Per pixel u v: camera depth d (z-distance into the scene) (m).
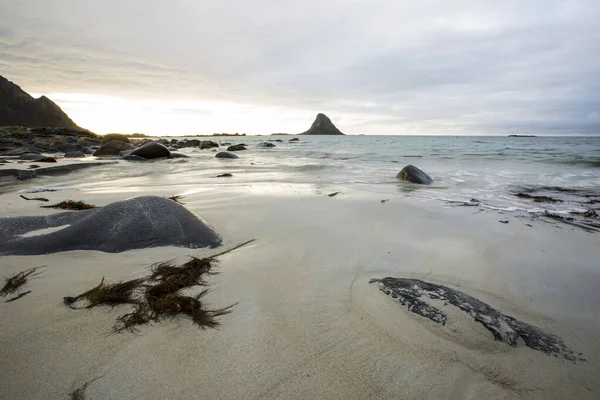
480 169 13.77
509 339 2.26
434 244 4.20
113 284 2.82
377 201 6.48
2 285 2.86
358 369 1.97
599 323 2.64
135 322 2.32
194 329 2.27
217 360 1.98
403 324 2.39
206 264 3.29
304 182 9.67
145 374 1.85
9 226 3.95
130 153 19.62
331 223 4.89
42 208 5.76
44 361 1.93
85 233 3.74
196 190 7.79
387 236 4.42
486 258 3.81
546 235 4.68
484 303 2.76
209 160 18.70
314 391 1.79
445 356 2.11
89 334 2.19
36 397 1.69
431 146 36.72
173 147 36.44
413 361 2.05
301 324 2.38
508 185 9.50
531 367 2.06
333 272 3.29
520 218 5.61
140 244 3.71
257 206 5.89
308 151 28.08
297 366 1.97
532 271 3.53
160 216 4.05
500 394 1.84
